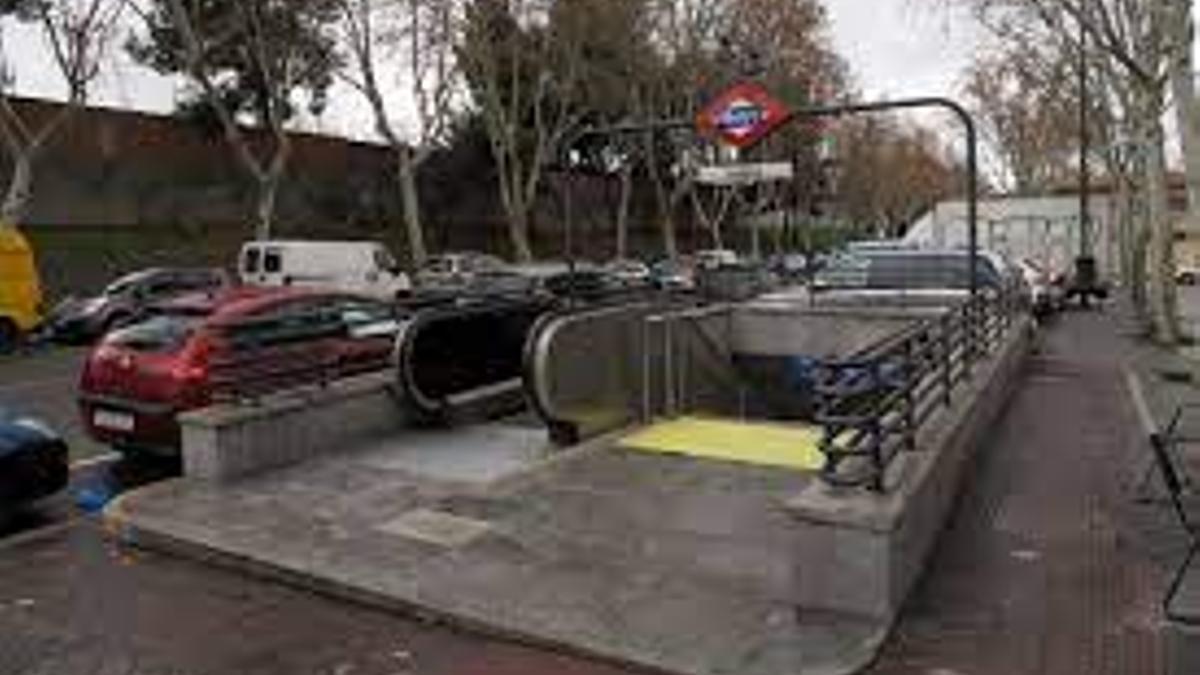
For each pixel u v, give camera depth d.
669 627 7.28
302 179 42.06
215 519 9.45
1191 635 7.02
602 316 13.51
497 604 7.65
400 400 12.83
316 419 11.66
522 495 10.02
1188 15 18.36
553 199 54.41
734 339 17.98
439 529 9.13
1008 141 67.06
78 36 29.06
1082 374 20.17
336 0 38.59
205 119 38.16
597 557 8.49
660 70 50.66
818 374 8.00
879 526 7.21
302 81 40.41
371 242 37.69
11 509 10.40
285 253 31.67
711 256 45.72
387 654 7.15
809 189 64.88
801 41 57.22
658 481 10.45
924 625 7.42
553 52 45.94
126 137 36.16
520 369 14.63
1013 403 16.50
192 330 11.90
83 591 8.29
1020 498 10.49
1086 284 40.97
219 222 38.81
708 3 52.31
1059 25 36.25
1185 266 49.03
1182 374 19.92
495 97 43.72
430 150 41.88
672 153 54.50
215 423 10.52
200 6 37.56
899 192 103.69
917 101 14.58
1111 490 10.76
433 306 13.88
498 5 42.97
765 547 8.66
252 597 8.15
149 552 9.13
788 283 25.89
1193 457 11.95
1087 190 44.16
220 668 6.98
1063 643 7.13
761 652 6.92
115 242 35.41
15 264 26.77
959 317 12.72
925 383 10.25
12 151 30.17
